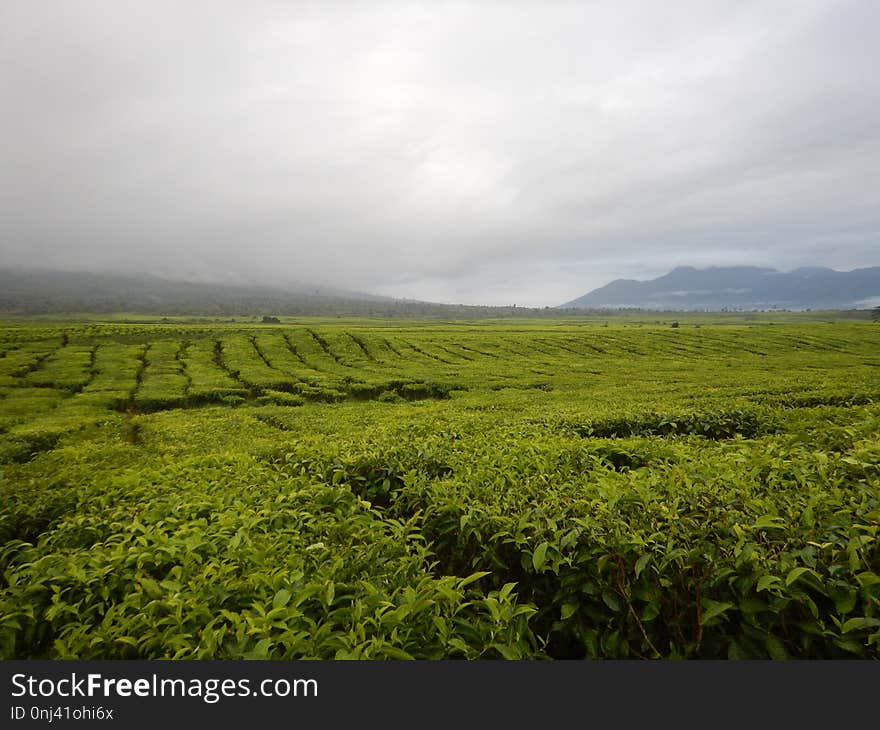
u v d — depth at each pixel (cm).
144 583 516
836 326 10231
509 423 1988
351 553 623
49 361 5503
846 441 962
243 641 428
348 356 6750
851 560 448
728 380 4197
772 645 450
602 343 8281
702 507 592
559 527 605
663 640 504
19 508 988
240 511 795
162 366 5466
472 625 462
